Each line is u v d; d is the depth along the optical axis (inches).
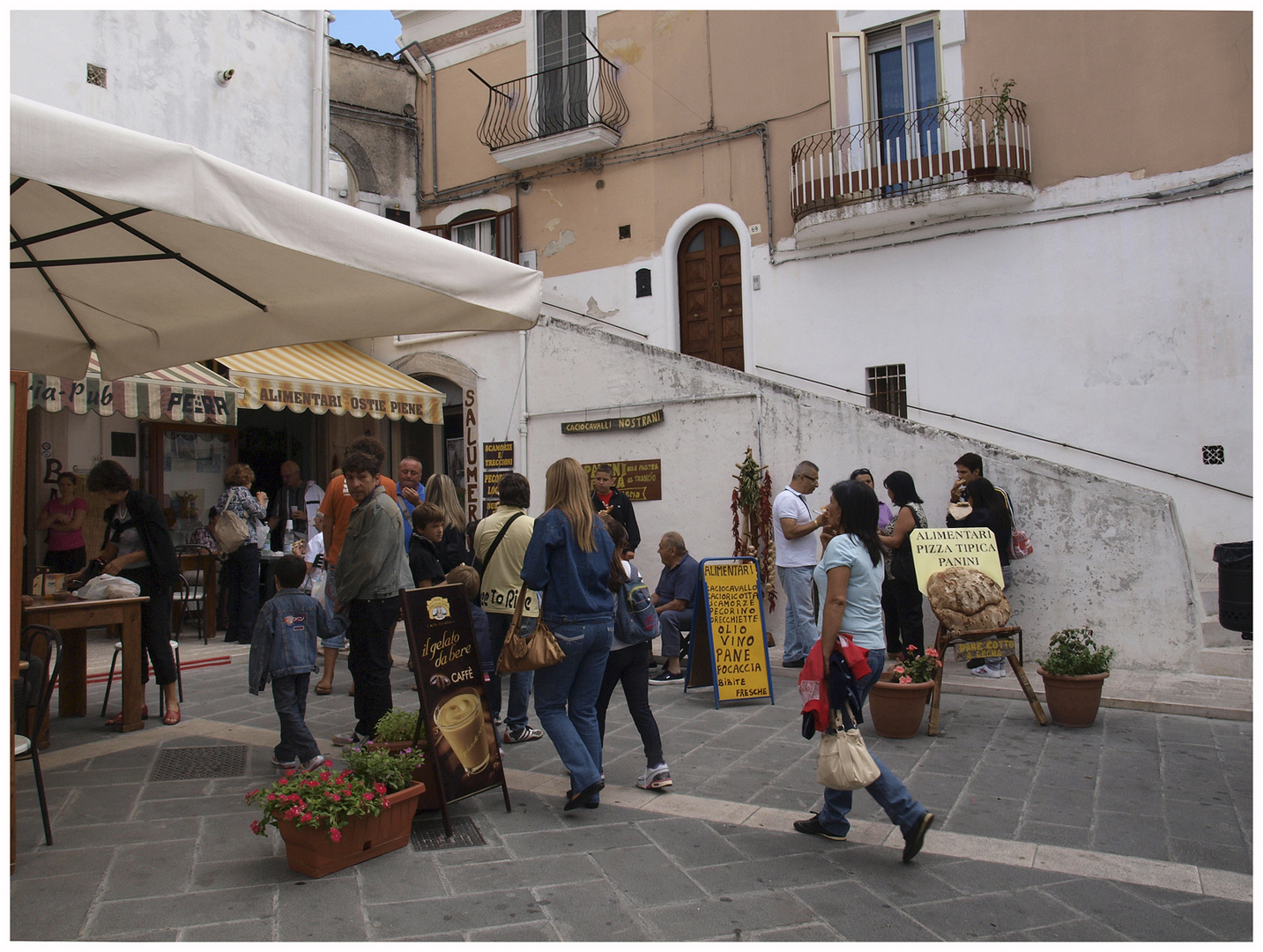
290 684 197.5
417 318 224.8
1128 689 274.5
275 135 460.8
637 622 189.3
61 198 169.6
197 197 141.3
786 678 315.9
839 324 472.7
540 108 573.3
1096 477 312.2
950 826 170.4
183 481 459.5
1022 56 426.0
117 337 247.8
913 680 236.8
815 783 196.4
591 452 445.7
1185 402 387.9
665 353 424.5
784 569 330.0
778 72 495.2
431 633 173.0
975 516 307.7
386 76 623.2
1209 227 384.5
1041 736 234.5
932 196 424.5
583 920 129.9
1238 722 245.8
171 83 414.9
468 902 135.7
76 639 255.1
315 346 502.0
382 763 156.6
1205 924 129.7
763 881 144.5
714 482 406.6
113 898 136.0
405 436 569.0
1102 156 407.8
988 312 433.1
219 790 188.5
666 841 161.8
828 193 462.9
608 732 241.6
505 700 284.7
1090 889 141.9
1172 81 393.1
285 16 467.8
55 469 400.5
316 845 143.3
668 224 532.1
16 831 160.6
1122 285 402.6
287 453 526.6
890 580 323.3
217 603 407.8
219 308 227.6
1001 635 245.9
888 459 359.3
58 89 374.0
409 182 631.8
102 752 217.5
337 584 207.6
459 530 287.4
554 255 575.2
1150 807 180.7
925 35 454.3
